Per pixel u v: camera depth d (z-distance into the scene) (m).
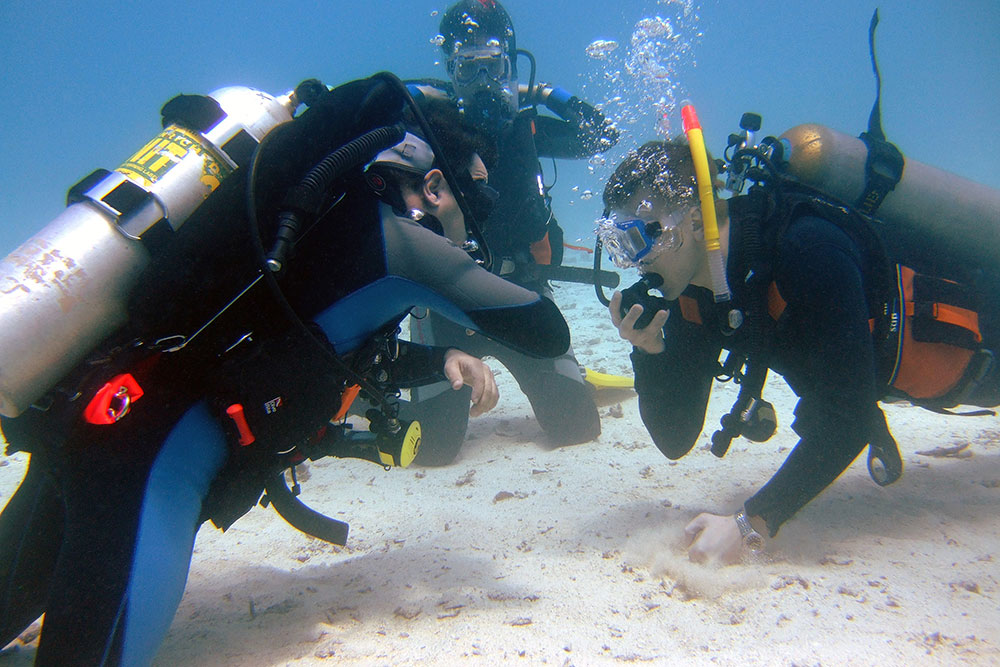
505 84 4.10
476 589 1.83
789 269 1.76
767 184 1.95
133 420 1.29
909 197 2.23
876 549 1.91
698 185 1.73
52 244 1.33
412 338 3.78
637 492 2.65
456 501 2.75
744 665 1.32
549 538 2.24
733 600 1.63
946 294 2.07
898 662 1.29
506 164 3.68
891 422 3.38
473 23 3.98
